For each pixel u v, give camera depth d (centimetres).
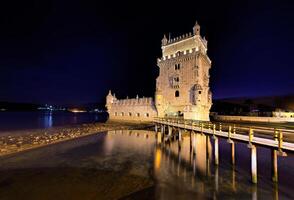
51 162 1817
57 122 7819
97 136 3569
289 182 1366
